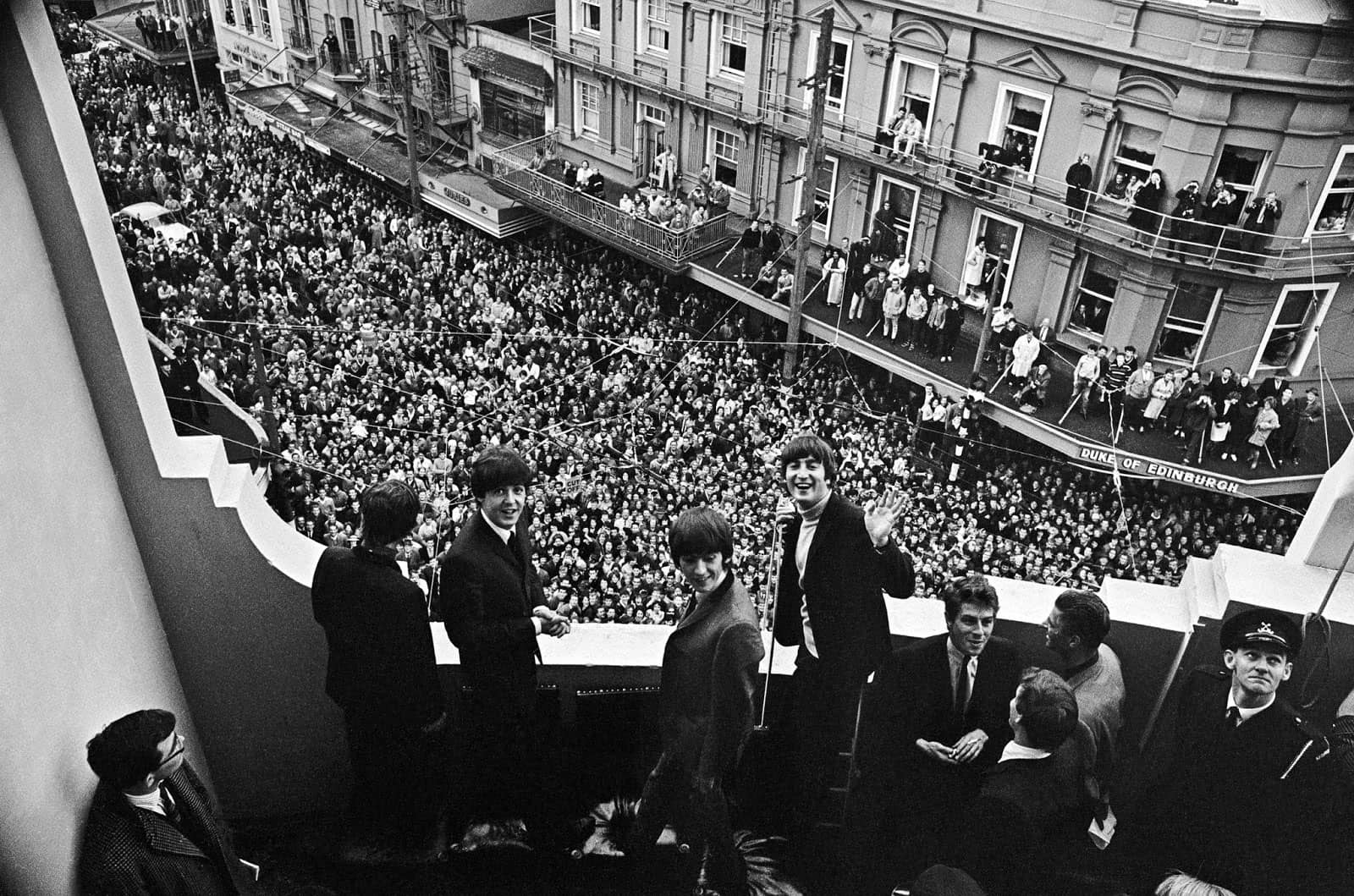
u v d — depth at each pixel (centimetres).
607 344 2223
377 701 371
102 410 331
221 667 388
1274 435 1803
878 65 2136
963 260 2181
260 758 414
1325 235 1828
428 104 3128
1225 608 366
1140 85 1791
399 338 2138
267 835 415
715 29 2394
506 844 387
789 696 379
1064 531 1781
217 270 2292
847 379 2161
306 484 1552
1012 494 1819
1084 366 1888
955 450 1905
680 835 388
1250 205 1778
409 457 1716
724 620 342
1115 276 1966
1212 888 375
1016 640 383
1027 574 1648
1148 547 1783
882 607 364
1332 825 363
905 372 2083
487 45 2989
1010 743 369
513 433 1825
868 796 385
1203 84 1708
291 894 392
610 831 389
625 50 2616
